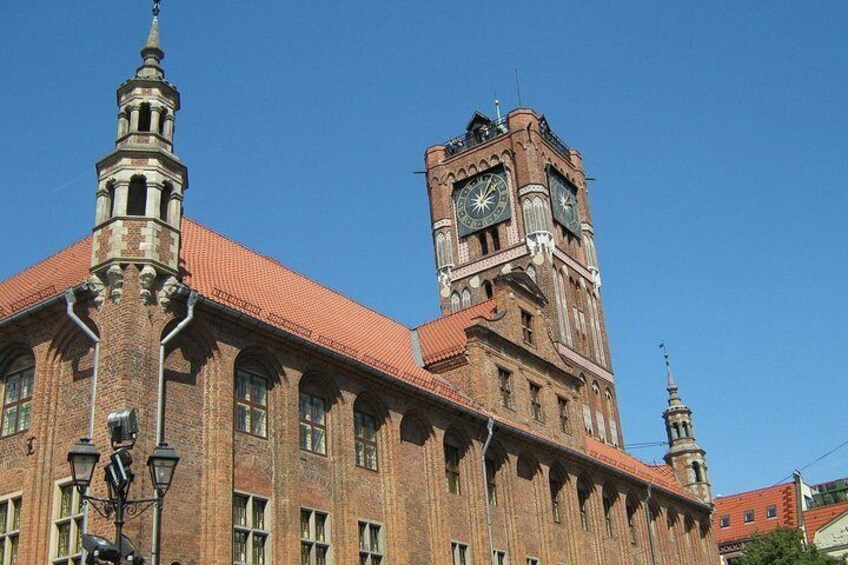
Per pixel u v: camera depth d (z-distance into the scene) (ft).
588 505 175.32
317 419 117.80
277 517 105.70
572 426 181.37
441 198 298.56
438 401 135.95
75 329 100.37
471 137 302.86
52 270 120.16
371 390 126.31
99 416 91.81
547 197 282.97
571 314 274.98
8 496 98.89
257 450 106.42
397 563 121.49
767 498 345.72
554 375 181.37
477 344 160.04
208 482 98.63
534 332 179.83
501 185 287.69
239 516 101.40
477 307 178.81
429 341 170.71
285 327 116.67
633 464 217.36
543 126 300.61
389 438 127.03
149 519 89.35
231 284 123.95
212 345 103.50
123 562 85.61
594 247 306.96
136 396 92.22
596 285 298.56
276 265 146.30
